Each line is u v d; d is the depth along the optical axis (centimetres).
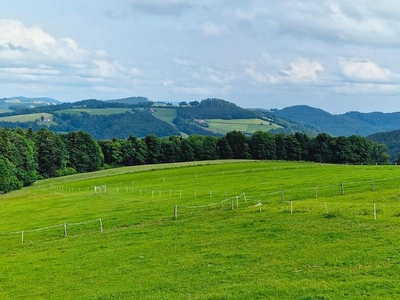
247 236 4859
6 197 12562
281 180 10244
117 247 5059
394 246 3888
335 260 3700
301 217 5422
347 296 2942
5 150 15862
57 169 19375
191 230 5488
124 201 8962
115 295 3459
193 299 3150
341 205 5900
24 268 4591
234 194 8438
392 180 8288
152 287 3550
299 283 3259
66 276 4150
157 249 4756
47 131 19875
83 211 8106
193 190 9912
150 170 16188
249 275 3588
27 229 6944
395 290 2950
